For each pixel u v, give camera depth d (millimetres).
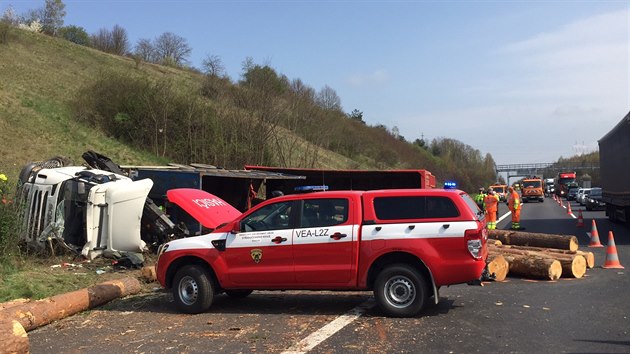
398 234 7113
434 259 6969
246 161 29078
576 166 125688
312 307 8023
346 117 55938
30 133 24922
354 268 7230
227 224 7988
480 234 6992
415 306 7102
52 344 6383
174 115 30016
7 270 9992
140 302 8586
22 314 6867
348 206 7410
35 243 11750
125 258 11266
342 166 36969
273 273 7508
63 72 37844
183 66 62719
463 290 9086
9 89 30031
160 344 6238
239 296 8961
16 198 12070
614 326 6605
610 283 9523
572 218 27828
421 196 7270
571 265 10016
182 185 13258
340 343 6066
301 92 37750
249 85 31734
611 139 20703
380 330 6574
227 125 29766
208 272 7824
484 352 5625
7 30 40625
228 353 5801
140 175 13570
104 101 30891
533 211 36562
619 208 21344
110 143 28188
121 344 6297
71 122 28812
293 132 35031
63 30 63531
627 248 14438
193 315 7703
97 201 11703
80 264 11234
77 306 7801
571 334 6270
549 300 8188
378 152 56906
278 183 18672
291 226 7574
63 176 12016
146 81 31719
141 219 12320
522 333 6340
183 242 7984
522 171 133000
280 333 6566
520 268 10242
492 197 19969
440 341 6059
